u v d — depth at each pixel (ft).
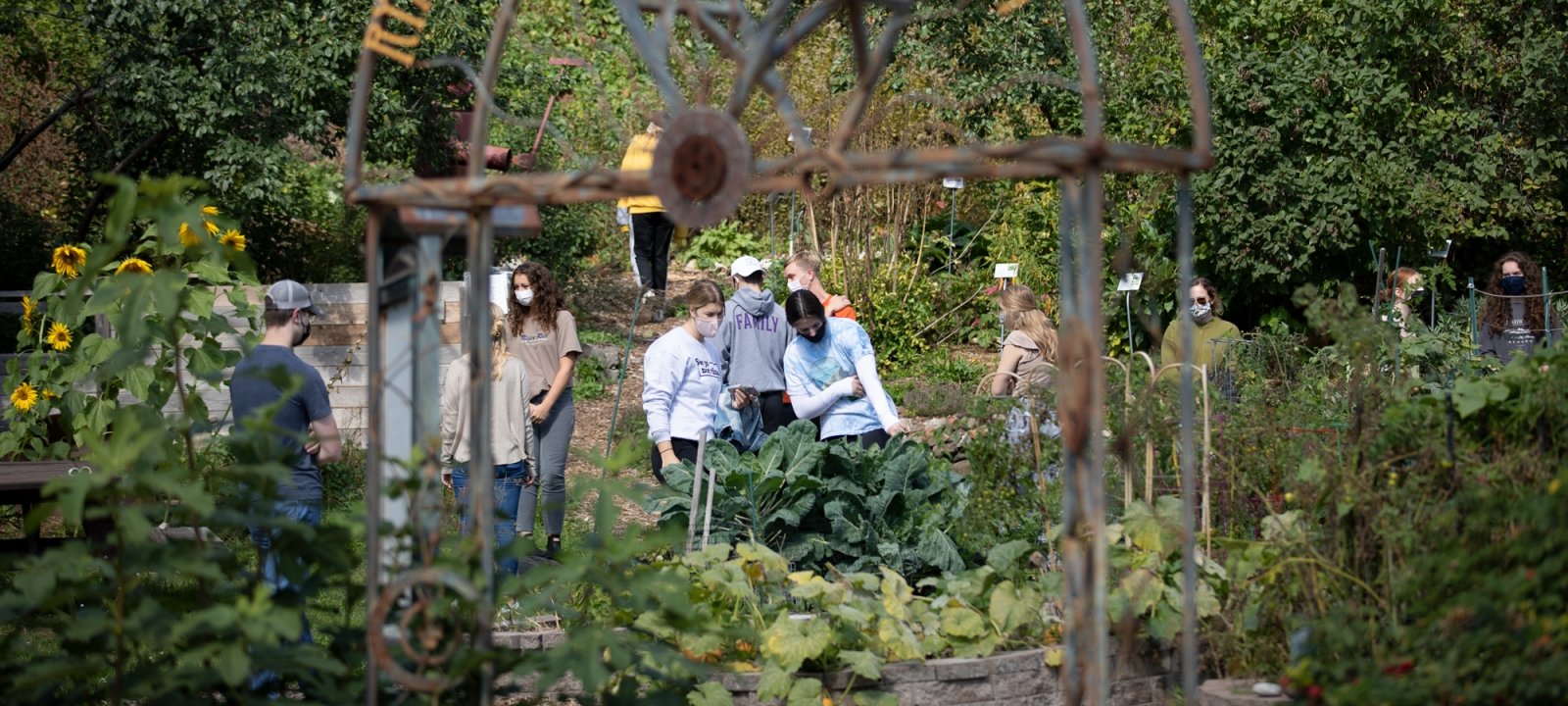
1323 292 38.32
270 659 11.87
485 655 11.68
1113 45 40.52
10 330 38.50
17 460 25.44
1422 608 12.35
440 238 12.42
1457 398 14.34
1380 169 36.83
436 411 12.66
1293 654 14.02
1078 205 11.54
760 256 52.85
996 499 18.67
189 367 22.44
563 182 11.14
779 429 22.82
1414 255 38.83
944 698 15.80
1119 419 18.22
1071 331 10.30
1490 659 11.29
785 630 15.58
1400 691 11.23
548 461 24.66
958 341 43.06
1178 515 16.71
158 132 39.01
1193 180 37.50
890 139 40.91
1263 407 19.43
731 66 35.14
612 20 62.85
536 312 24.73
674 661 12.39
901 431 23.57
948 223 48.08
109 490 11.69
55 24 44.01
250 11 36.37
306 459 18.11
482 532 12.16
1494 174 38.24
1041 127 41.73
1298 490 15.57
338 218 48.21
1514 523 12.53
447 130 40.37
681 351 24.07
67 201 46.03
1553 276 42.93
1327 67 37.37
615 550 12.34
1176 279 35.17
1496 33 40.93
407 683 11.73
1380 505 14.08
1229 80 37.11
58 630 12.41
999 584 16.75
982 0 38.34
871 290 42.09
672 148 10.82
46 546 24.11
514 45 45.44
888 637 15.92
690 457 23.81
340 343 33.81
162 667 12.59
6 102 50.65
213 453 26.04
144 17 35.94
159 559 11.66
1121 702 15.53
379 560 12.28
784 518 21.57
